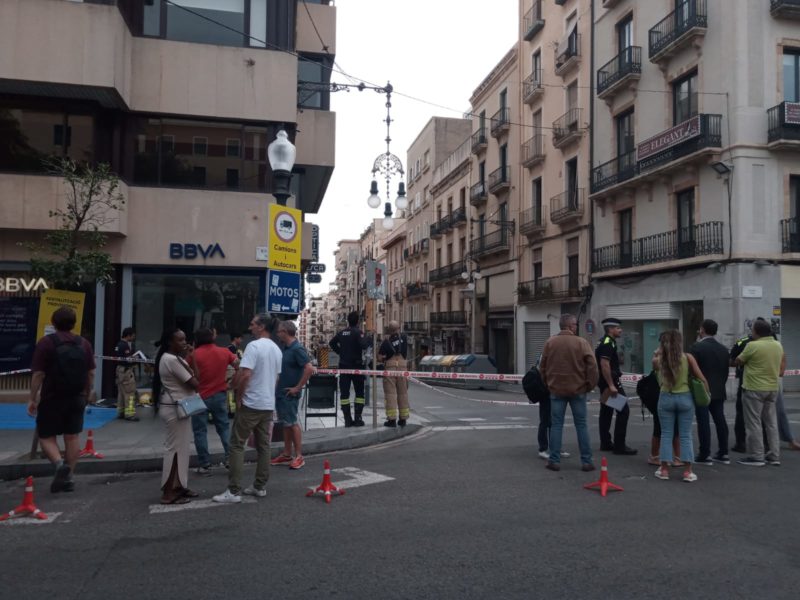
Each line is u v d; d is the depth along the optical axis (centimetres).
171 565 479
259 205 1479
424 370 3183
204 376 829
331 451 984
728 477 777
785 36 2028
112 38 1312
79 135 1379
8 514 609
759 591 433
